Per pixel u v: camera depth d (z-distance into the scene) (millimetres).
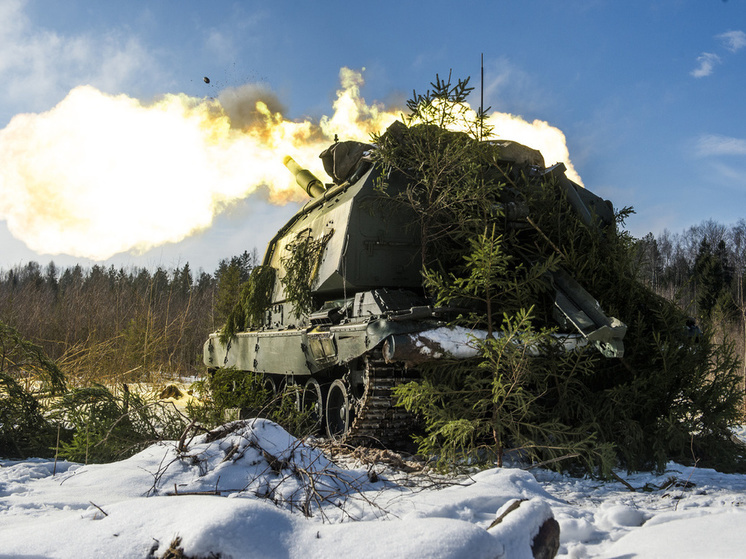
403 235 9430
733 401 7852
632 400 7695
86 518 3688
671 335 7930
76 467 6270
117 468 5430
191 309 24250
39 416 7750
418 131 8586
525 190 8820
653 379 7746
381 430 8102
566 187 8984
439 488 5441
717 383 7988
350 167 10375
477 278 7199
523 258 8656
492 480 5328
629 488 6465
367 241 9273
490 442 7855
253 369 12094
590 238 8422
